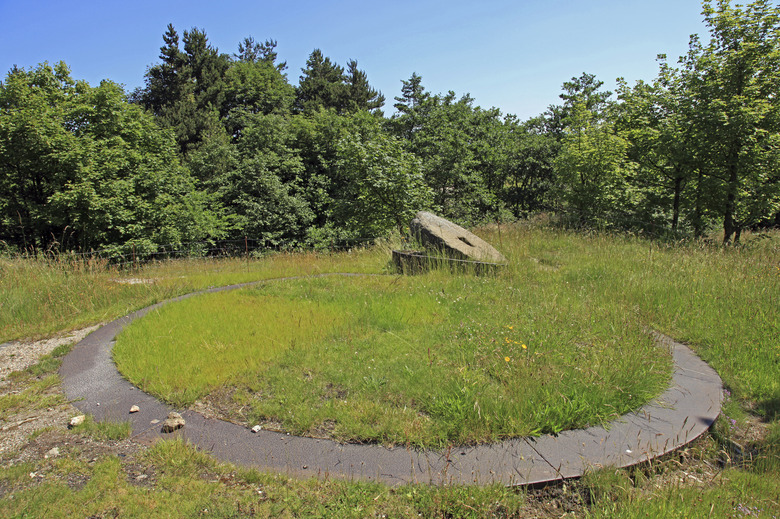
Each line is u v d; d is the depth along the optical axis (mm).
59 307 7215
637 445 3396
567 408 3713
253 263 12727
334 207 18250
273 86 43281
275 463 3250
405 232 12102
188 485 3000
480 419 3568
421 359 4723
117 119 20344
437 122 25766
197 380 4395
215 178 28641
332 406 3879
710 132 13586
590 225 13922
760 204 14172
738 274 7582
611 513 2699
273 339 5355
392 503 2824
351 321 5969
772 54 13086
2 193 18500
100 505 2809
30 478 3123
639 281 7574
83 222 17391
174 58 43875
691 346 5449
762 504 2791
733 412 3926
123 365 4871
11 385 4699
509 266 8727
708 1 14391
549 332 5289
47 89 19859
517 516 2771
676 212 16406
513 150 26891
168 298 8039
